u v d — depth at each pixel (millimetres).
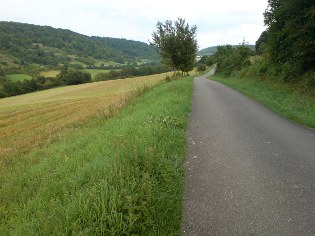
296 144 8117
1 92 85188
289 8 20438
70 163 6922
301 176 5910
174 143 7887
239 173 6148
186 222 4430
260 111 13656
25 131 17609
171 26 34531
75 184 5121
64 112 25297
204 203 4957
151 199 4559
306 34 18828
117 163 5379
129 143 6555
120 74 121750
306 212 4574
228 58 56812
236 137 8914
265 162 6742
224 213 4625
